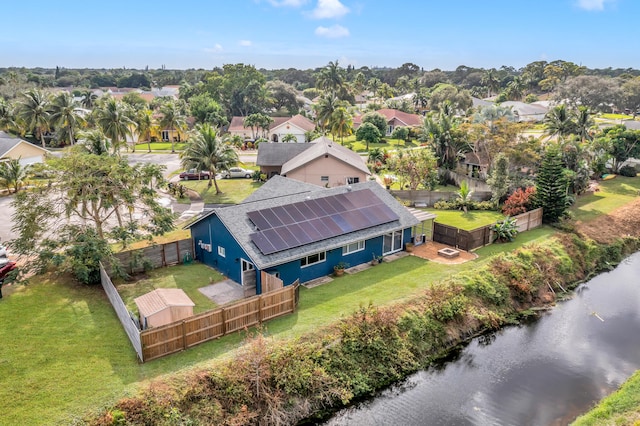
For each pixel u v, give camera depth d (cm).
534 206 3894
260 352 1794
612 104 10994
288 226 2644
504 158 4297
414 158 4916
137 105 10488
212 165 4912
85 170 2722
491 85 17412
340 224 2816
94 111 7119
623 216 4153
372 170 6084
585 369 2114
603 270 3359
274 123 9531
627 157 5969
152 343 1809
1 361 1764
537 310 2700
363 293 2483
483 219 4006
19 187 4622
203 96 10344
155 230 2845
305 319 2177
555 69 17488
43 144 7800
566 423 1752
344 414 1784
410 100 13962
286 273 2514
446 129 5862
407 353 2127
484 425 1736
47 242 2456
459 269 2841
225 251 2675
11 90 10112
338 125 8119
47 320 2089
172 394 1631
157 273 2758
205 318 1939
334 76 12656
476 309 2509
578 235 3609
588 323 2555
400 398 1891
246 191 5084
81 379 1689
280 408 1728
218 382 1716
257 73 12275
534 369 2111
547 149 4534
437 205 4416
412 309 2334
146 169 2909
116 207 2861
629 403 1788
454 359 2188
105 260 2583
